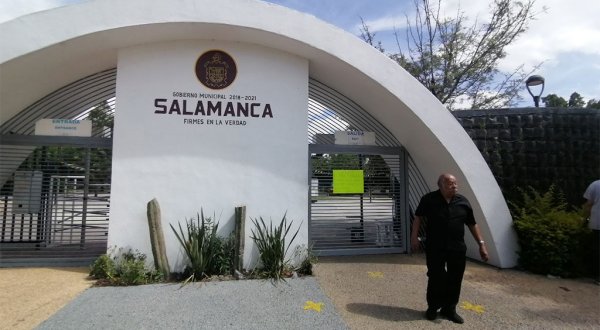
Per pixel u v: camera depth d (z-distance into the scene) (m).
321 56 7.12
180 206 6.66
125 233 6.46
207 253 6.42
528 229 7.09
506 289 6.11
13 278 6.15
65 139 7.18
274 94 7.13
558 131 8.24
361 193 8.47
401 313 4.98
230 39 6.94
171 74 6.81
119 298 5.32
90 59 7.04
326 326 4.53
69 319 4.59
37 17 6.04
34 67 6.50
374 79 7.13
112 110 8.01
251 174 6.93
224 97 6.95
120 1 6.16
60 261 6.95
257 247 6.83
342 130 8.81
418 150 8.32
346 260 7.86
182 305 5.10
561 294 5.91
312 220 8.22
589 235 6.90
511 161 8.05
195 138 6.79
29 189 7.29
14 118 7.63
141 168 6.59
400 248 8.61
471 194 7.40
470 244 8.10
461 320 4.72
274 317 4.76
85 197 7.24
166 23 6.25
